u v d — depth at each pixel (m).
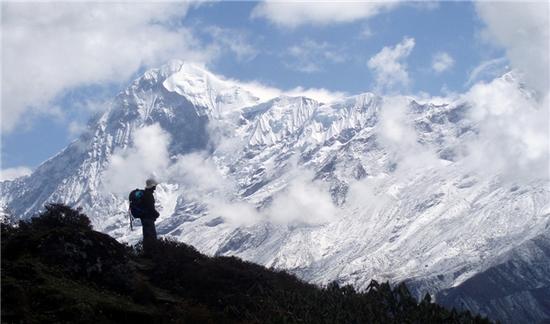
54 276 52.41
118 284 55.12
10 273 50.16
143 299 54.47
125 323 50.50
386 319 59.78
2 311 46.09
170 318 53.22
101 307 50.03
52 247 54.09
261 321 56.34
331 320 57.28
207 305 57.97
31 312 47.28
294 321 55.56
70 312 48.00
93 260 54.97
